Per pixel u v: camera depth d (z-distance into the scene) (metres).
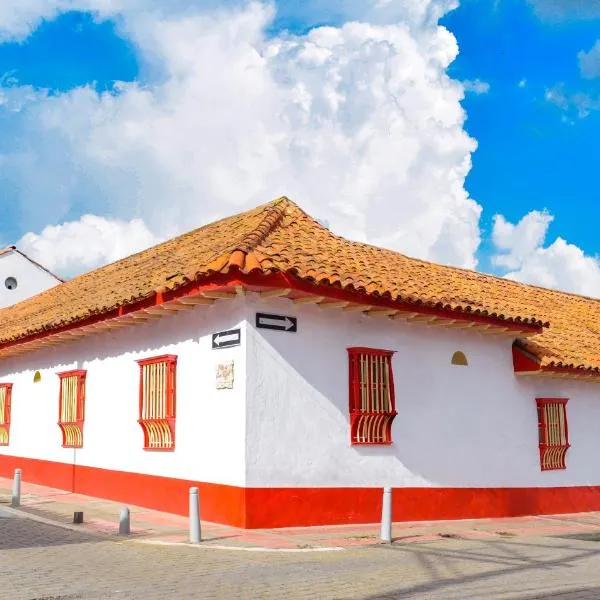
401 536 10.80
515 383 14.85
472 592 6.99
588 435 16.25
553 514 15.02
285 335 11.36
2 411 19.56
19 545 9.48
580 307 20.89
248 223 14.41
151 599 6.54
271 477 10.93
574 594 7.02
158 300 11.82
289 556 8.88
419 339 13.20
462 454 13.53
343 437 11.82
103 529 10.71
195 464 11.81
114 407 14.34
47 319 16.08
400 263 15.13
